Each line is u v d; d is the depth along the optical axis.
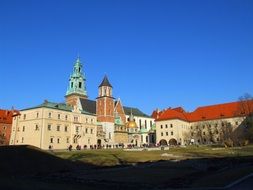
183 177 45.97
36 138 141.62
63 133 149.75
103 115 183.62
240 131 140.25
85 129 162.25
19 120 152.00
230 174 45.56
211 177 44.03
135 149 120.38
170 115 189.50
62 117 150.75
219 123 179.88
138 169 60.06
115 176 49.97
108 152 98.62
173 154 93.44
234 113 175.12
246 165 57.72
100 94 188.12
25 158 63.03
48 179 48.06
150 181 43.75
